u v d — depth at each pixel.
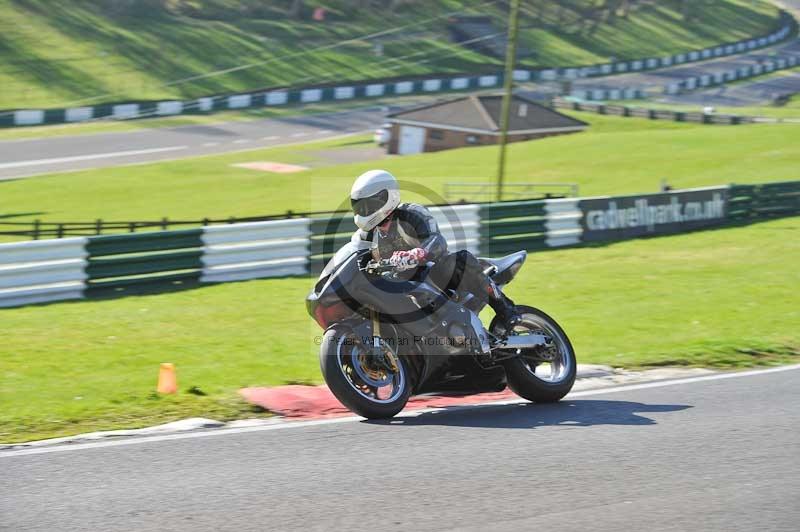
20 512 7.66
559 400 11.89
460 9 151.38
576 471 8.70
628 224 32.69
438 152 74.12
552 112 86.44
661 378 13.73
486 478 8.48
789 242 31.16
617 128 90.62
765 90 138.50
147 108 94.19
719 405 11.49
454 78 122.31
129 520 7.44
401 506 7.73
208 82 106.81
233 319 18.89
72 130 86.38
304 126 94.81
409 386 10.94
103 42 108.88
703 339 16.28
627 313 19.23
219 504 7.80
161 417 11.24
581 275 24.66
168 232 23.66
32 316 19.59
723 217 35.94
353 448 9.53
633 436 9.95
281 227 25.34
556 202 30.83
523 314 11.79
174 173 67.31
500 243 29.33
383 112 104.69
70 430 10.71
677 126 90.75
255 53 118.31
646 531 7.21
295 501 7.86
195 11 124.94
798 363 14.70
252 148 81.69
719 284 23.02
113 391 12.64
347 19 138.25
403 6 146.88
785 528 7.30
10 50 101.38
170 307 20.47
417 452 9.38
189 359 14.97
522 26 152.38
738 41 180.25
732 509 7.70
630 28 169.38
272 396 12.06
